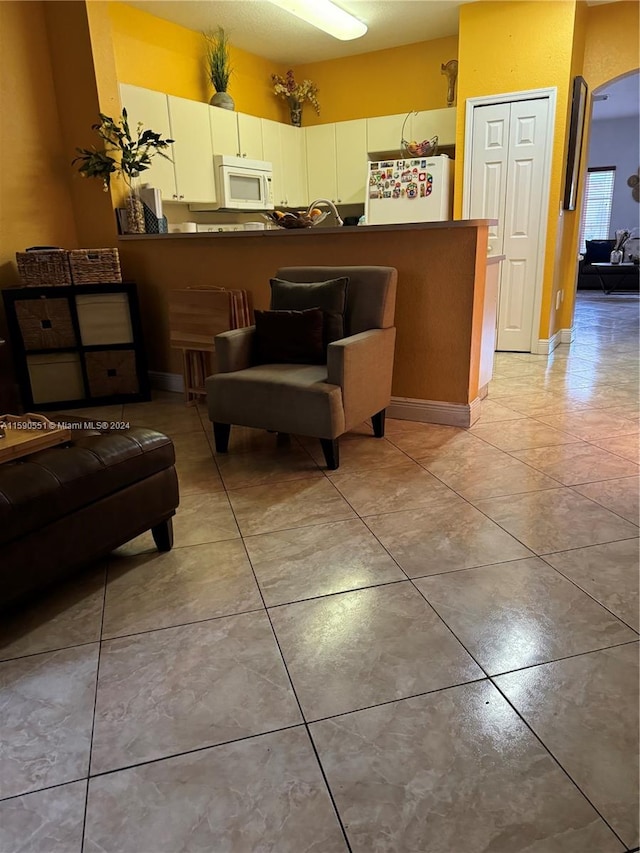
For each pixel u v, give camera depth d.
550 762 1.16
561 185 4.82
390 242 3.15
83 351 3.77
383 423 3.10
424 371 3.26
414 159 5.04
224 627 1.60
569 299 5.56
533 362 4.82
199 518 2.25
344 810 1.08
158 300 4.08
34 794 1.13
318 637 1.55
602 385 4.05
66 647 1.54
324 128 5.96
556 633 1.54
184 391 3.84
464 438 3.05
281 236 3.48
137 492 1.84
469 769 1.15
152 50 4.70
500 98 4.79
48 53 3.83
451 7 4.75
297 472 2.67
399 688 1.37
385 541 2.03
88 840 1.04
